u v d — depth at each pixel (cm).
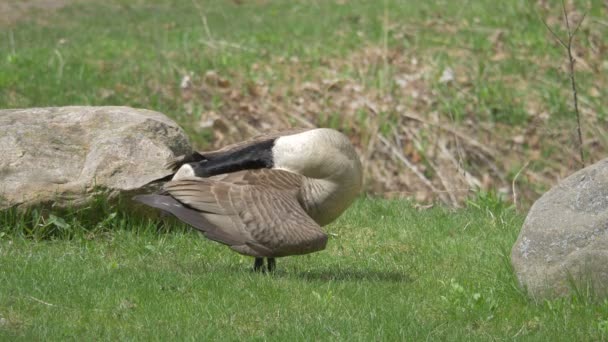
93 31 2584
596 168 1064
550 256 1042
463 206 1988
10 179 1334
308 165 1103
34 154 1371
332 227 1446
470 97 2317
